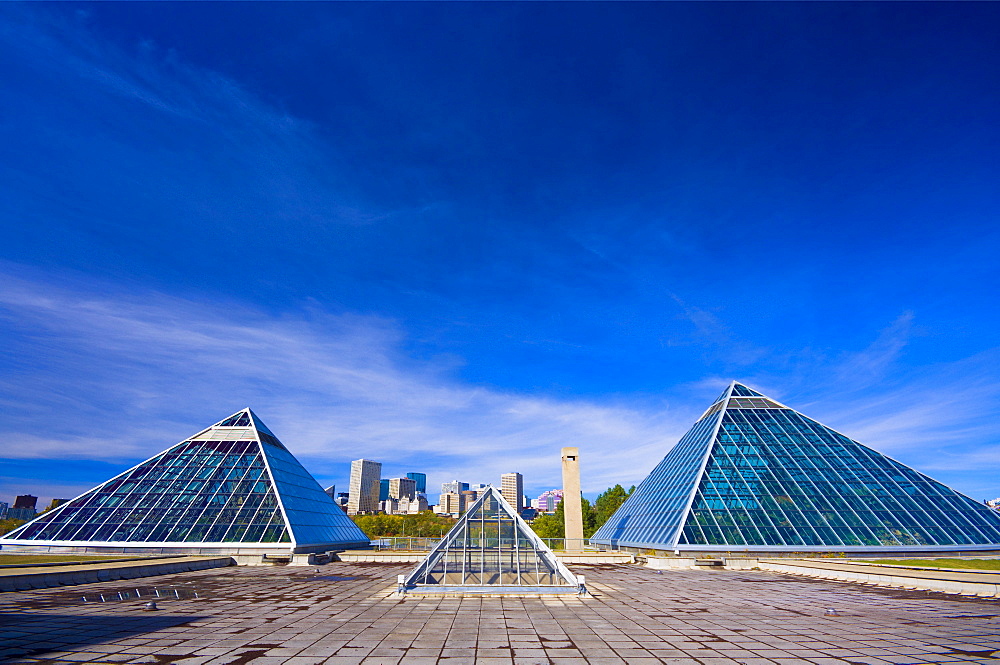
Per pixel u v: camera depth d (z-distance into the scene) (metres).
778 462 53.56
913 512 47.56
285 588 29.20
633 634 18.06
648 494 63.44
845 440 57.50
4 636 16.58
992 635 17.94
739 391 65.56
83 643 15.89
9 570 29.48
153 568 33.94
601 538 66.56
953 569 33.25
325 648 15.75
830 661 14.70
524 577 28.45
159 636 17.05
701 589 30.33
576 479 58.56
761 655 15.34
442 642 16.70
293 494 52.50
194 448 55.25
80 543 42.62
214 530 44.50
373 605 23.75
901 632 18.45
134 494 48.59
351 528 61.91
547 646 16.31
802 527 45.66
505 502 32.72
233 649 15.48
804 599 26.42
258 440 55.91
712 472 52.28
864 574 33.53
